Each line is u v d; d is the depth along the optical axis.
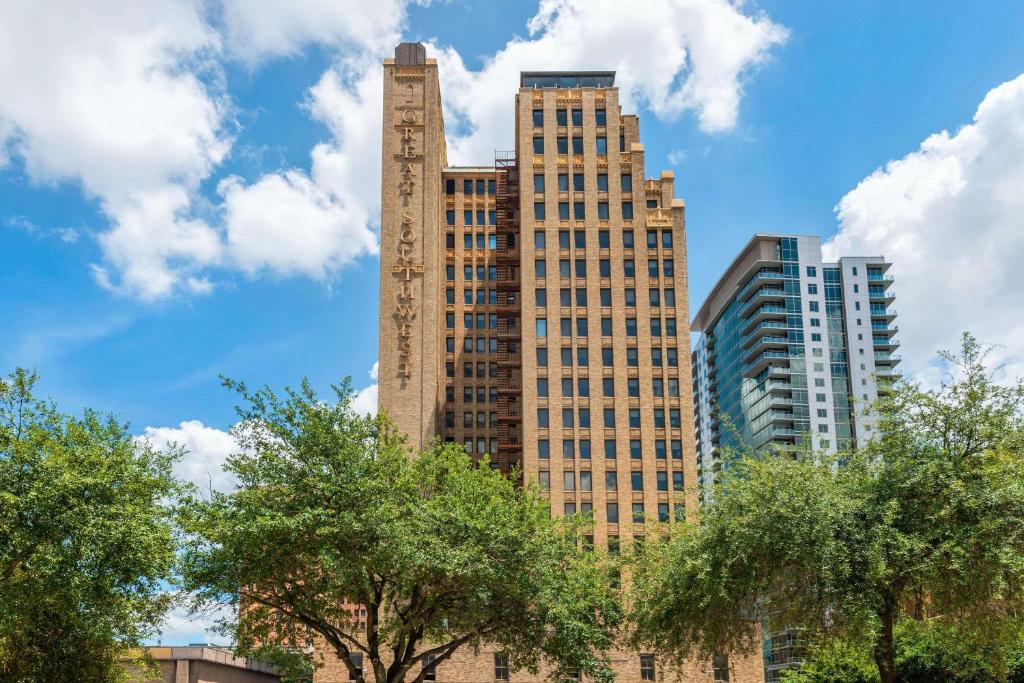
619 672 86.88
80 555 36.16
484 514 43.41
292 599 42.19
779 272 194.88
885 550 38.06
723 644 46.53
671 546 50.62
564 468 100.50
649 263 107.88
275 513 39.03
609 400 102.81
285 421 42.31
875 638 38.34
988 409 39.38
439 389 111.94
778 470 42.16
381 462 42.69
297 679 43.94
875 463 41.78
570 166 110.75
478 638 45.62
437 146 114.19
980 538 36.34
